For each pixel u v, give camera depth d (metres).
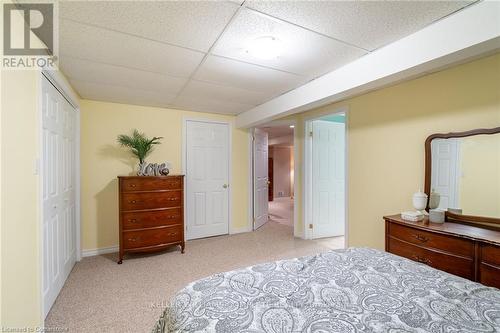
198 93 3.03
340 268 1.32
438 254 1.83
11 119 1.25
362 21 1.56
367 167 2.91
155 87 2.80
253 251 3.40
